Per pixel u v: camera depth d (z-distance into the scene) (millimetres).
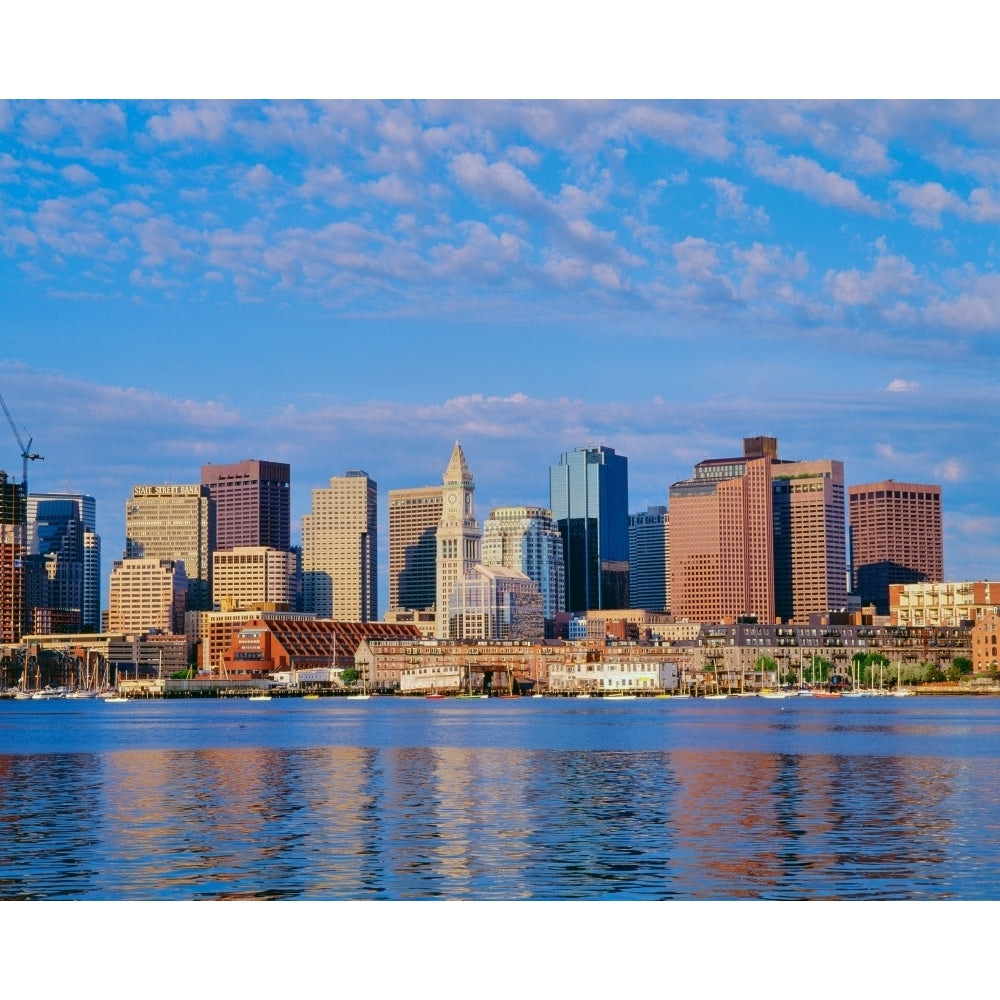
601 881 112750
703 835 135375
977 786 179875
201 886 111500
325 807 161000
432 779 197250
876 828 138875
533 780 194125
